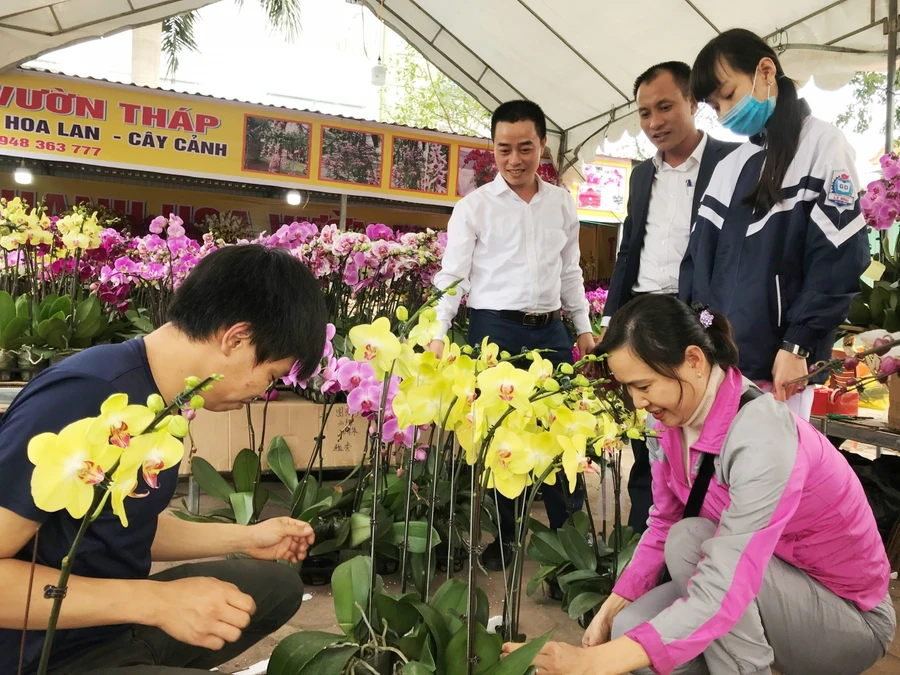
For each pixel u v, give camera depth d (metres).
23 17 5.22
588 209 6.92
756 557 1.25
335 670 1.19
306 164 6.15
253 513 2.19
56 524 1.01
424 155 6.45
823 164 1.91
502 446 1.07
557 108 6.37
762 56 1.93
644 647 1.19
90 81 5.55
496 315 2.57
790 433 1.32
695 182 2.50
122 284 3.62
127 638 1.21
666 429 1.53
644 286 2.66
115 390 1.00
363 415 1.66
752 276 2.00
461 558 2.51
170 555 1.42
